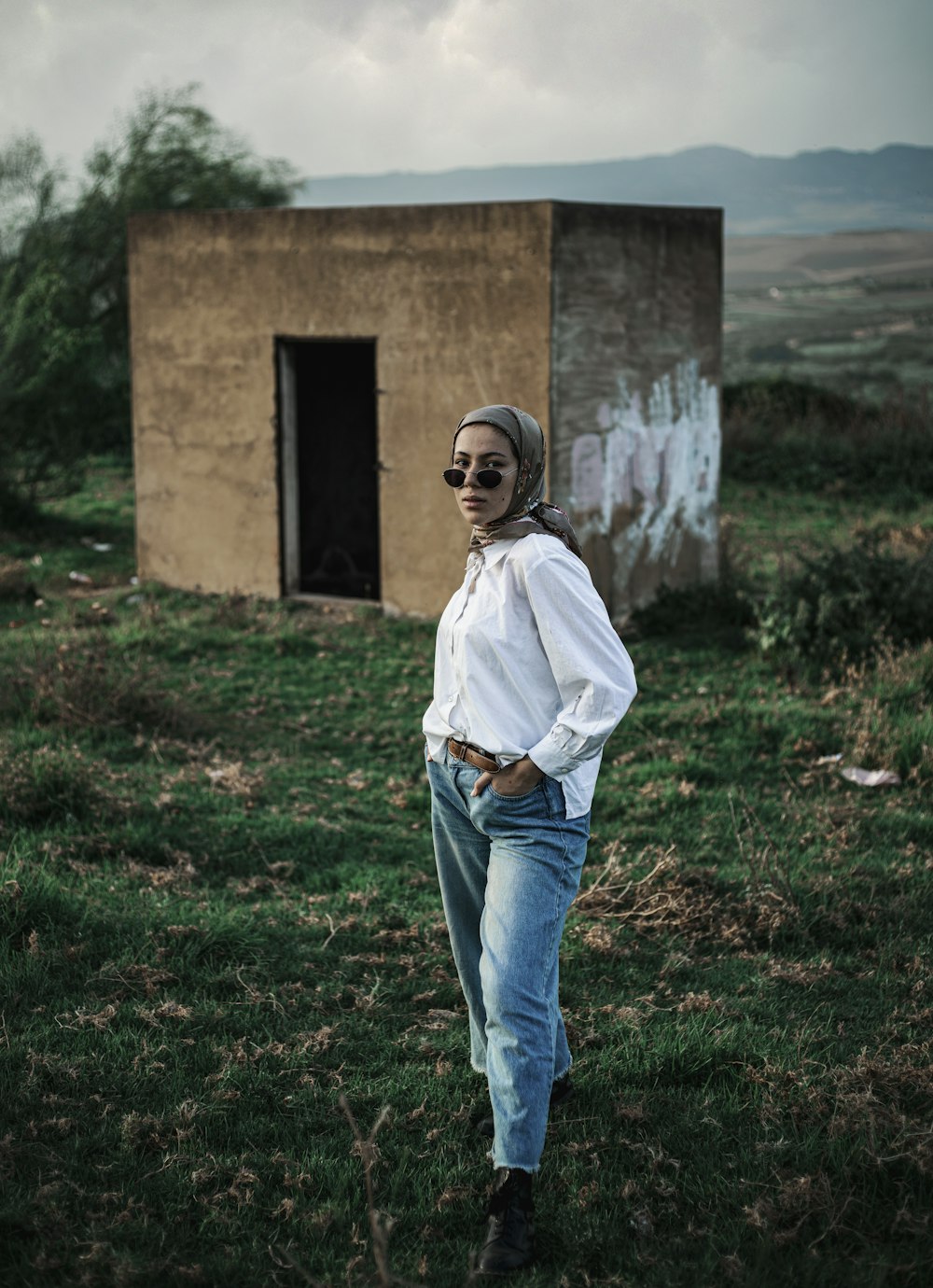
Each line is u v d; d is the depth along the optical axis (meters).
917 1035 3.48
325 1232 2.58
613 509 8.95
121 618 9.17
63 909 4.02
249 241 9.44
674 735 6.65
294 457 9.84
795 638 7.98
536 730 2.61
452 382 8.71
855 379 25.09
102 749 5.99
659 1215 2.68
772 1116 3.02
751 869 4.71
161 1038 3.34
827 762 6.12
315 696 7.41
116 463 18.70
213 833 5.00
